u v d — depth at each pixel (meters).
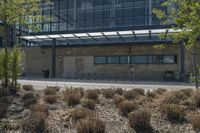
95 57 37.75
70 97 9.07
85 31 31.47
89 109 8.07
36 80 29.86
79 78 36.28
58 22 44.00
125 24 40.28
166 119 6.60
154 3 38.47
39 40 38.25
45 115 6.95
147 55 34.53
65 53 39.50
